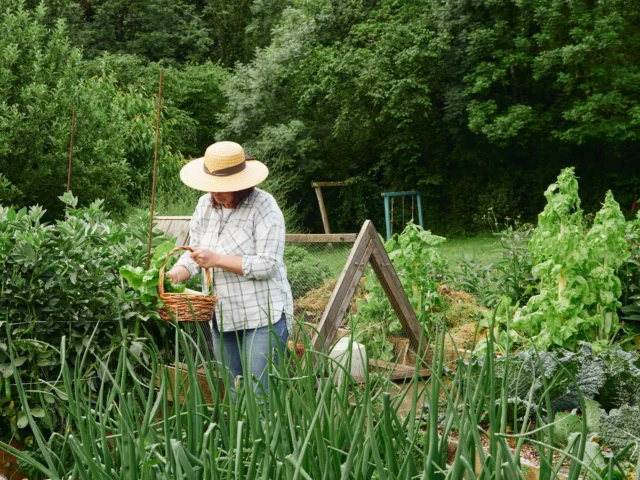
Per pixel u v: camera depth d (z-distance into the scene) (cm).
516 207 2438
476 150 2458
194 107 2852
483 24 2298
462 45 2342
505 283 591
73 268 374
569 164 2392
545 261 479
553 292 458
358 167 2681
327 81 2448
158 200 1040
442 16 2303
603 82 2128
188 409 169
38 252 365
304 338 170
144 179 1169
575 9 2091
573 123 2256
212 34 3412
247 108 2573
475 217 2441
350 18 2566
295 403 173
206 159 355
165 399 165
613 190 2347
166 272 347
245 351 172
